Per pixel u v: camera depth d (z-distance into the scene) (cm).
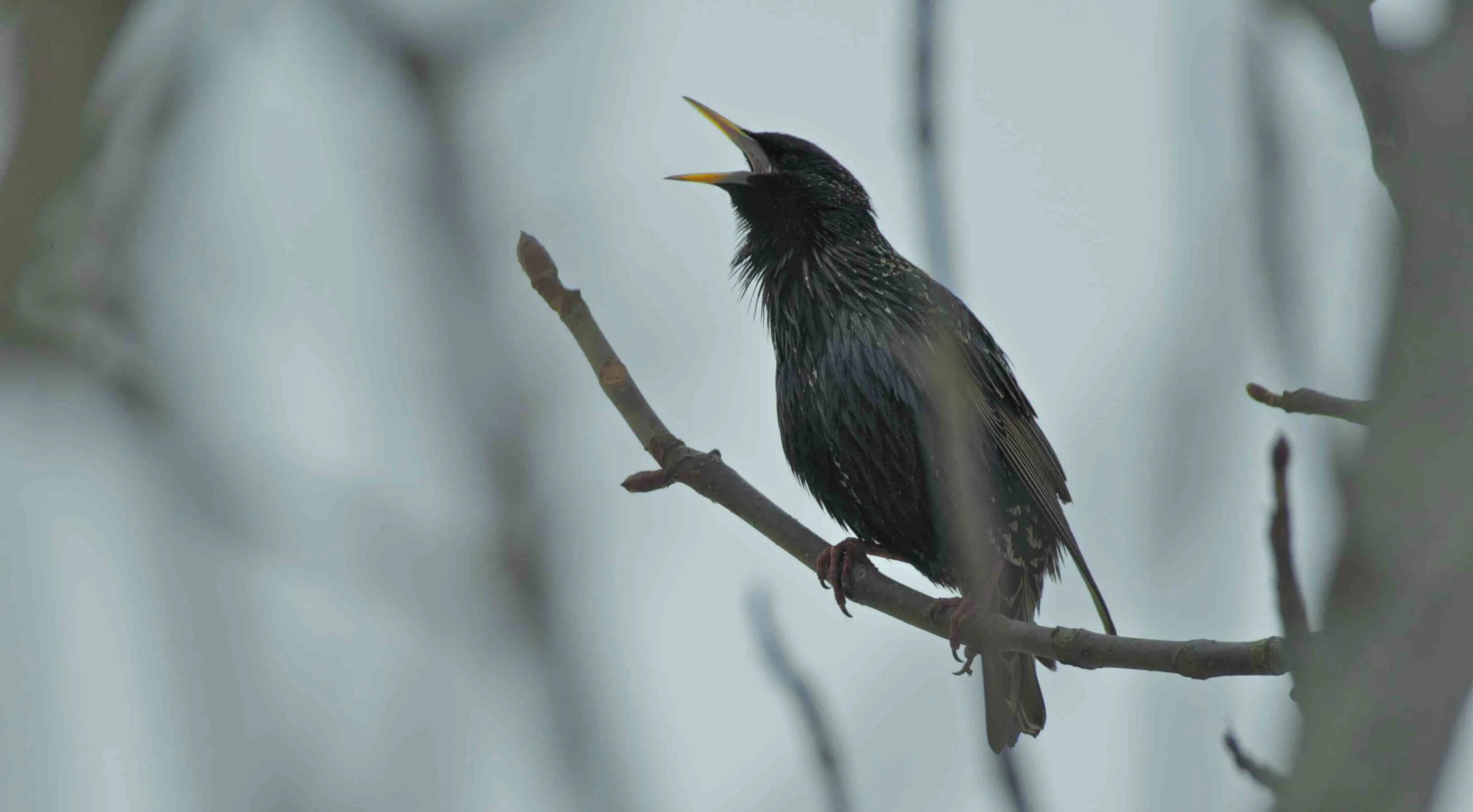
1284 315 580
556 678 540
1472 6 506
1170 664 793
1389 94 501
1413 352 432
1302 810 398
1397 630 403
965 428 655
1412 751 389
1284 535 574
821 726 606
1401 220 468
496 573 557
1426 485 414
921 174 573
